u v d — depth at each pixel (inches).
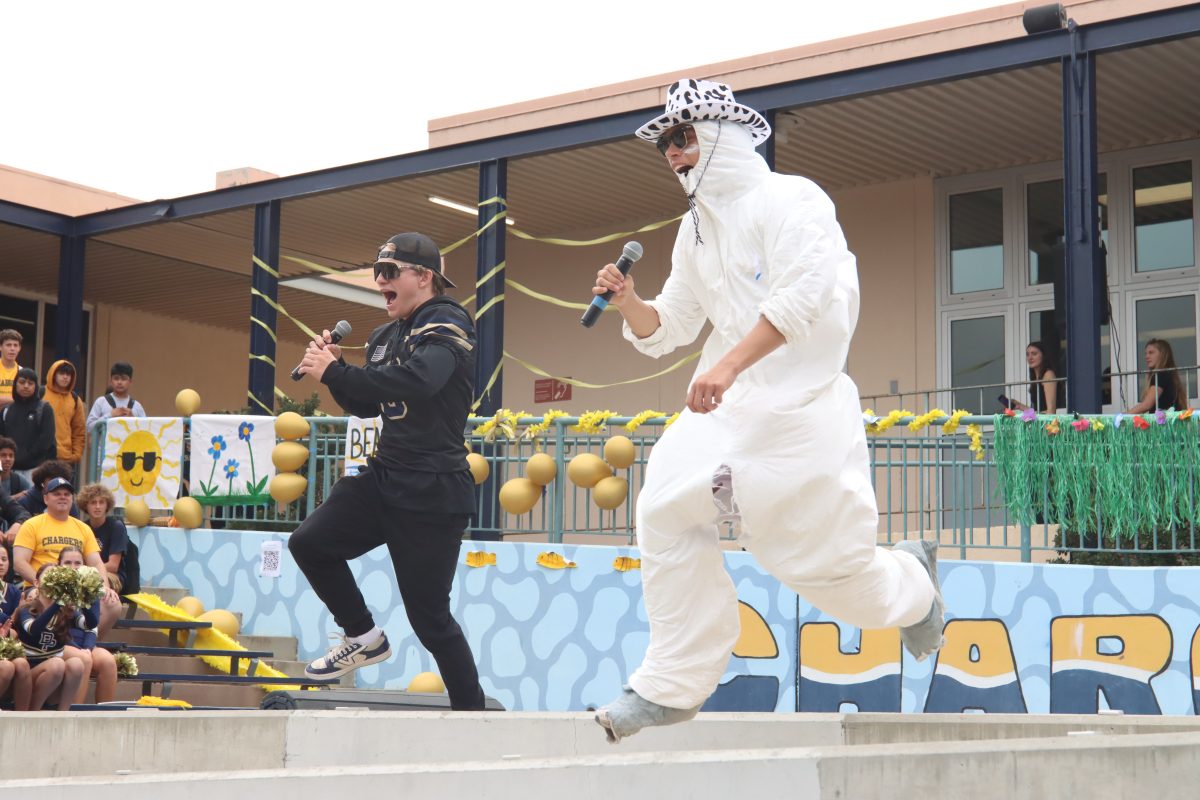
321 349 183.0
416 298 194.2
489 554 358.9
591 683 341.1
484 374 461.7
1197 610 282.8
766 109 423.5
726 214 140.1
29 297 716.7
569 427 373.7
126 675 313.0
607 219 586.6
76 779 101.3
